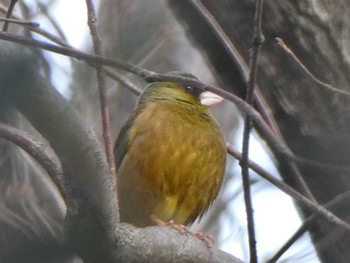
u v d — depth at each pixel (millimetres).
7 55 6449
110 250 7820
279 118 10742
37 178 14875
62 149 7145
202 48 11344
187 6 11242
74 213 7469
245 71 10734
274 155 10602
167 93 13109
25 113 6906
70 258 7062
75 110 7113
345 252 10383
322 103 10523
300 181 10219
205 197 12859
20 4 15188
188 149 12555
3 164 14984
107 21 15539
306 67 10641
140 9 16047
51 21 15125
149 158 12469
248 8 10820
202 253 8836
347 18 10617
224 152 13000
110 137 9062
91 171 7289
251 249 8898
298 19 10641
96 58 7762
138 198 12578
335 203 9438
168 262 8531
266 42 10742
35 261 6926
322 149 10484
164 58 16453
